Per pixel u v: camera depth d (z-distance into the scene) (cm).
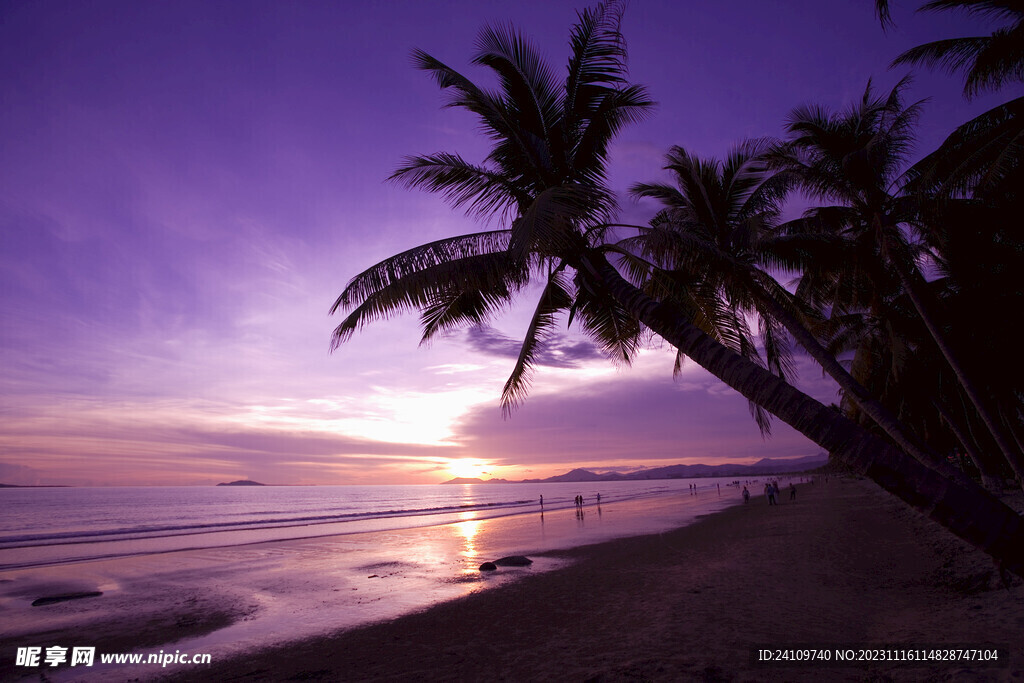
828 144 1370
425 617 1130
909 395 2148
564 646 830
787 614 892
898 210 1314
